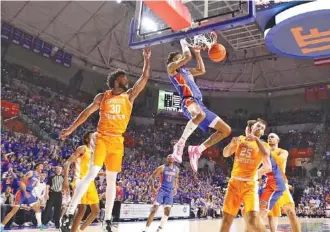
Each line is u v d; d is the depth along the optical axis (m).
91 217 5.42
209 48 4.55
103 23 21.50
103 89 26.12
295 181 25.97
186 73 4.42
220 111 30.48
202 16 4.71
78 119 4.18
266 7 7.82
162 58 25.95
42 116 19.64
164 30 4.86
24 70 21.33
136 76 26.42
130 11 20.78
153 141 25.97
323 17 7.02
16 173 10.83
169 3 3.85
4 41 19.28
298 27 7.54
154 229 8.66
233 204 4.16
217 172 26.58
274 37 8.19
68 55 22.61
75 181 5.48
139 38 5.09
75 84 24.50
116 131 4.00
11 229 7.90
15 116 17.98
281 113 29.70
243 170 4.18
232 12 4.36
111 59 24.73
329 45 8.10
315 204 20.70
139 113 27.27
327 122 27.53
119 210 11.84
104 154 3.94
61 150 16.23
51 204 8.92
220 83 28.70
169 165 7.94
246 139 4.36
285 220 14.31
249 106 30.52
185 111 4.30
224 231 4.13
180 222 12.33
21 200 8.27
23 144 14.69
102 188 12.31
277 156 5.42
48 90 22.44
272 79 28.23
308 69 26.47
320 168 25.72
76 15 20.16
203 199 18.14
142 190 15.12
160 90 27.80
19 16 19.14
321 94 27.14
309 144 26.98
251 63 27.44
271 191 5.32
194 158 4.14
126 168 18.48
